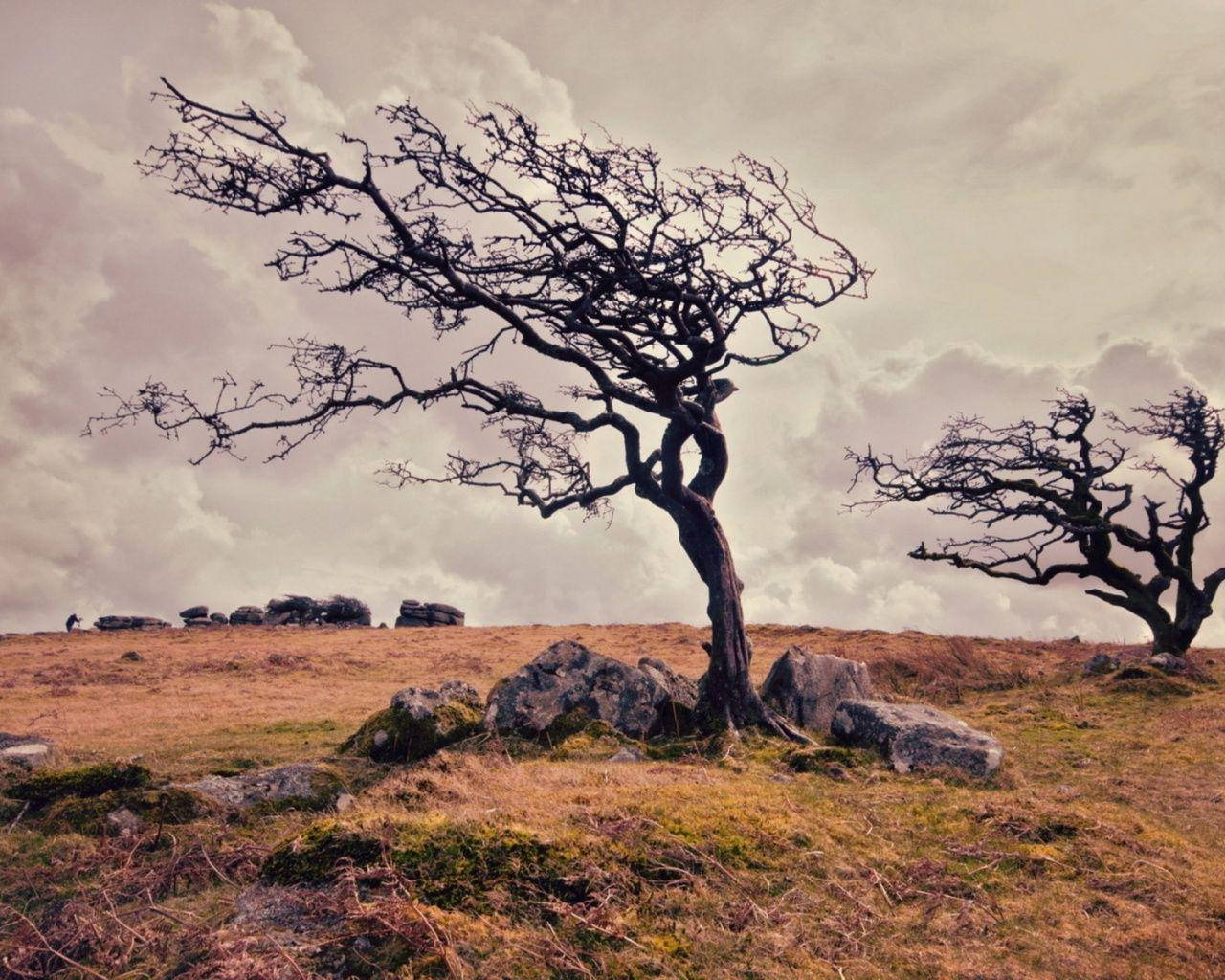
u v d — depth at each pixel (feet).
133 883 24.63
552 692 46.75
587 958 19.08
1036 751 44.14
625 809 27.37
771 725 46.83
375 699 73.31
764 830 26.63
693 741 45.03
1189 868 25.91
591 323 48.21
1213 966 19.65
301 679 90.58
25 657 117.29
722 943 20.17
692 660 104.78
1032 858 26.12
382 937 19.42
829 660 53.06
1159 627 78.79
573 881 21.86
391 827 23.49
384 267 43.78
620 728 46.73
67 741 48.52
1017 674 73.51
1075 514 80.74
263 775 33.06
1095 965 19.67
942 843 27.81
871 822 29.89
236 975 17.92
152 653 120.26
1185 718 52.65
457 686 45.98
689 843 24.84
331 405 45.50
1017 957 20.15
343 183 40.29
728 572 49.96
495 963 18.51
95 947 20.92
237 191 39.52
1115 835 28.07
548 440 58.75
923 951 20.31
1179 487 79.00
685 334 48.65
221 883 24.82
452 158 43.70
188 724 55.98
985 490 84.38
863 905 22.50
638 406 49.62
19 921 22.98
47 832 28.48
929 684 71.26
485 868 21.97
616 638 134.82
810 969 19.25
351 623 193.16
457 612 198.18
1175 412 79.00
